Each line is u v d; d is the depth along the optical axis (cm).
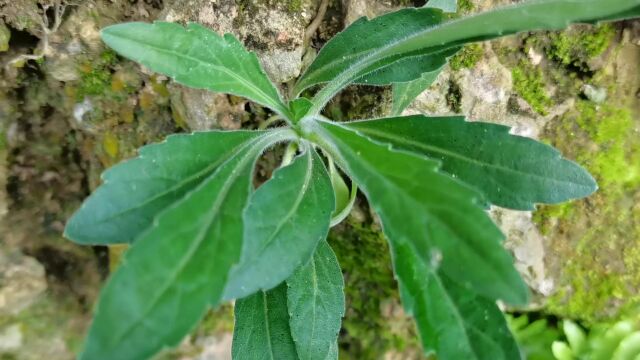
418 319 8
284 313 11
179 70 9
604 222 14
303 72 12
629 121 14
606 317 15
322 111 13
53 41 12
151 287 7
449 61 13
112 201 9
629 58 13
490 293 7
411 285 8
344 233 15
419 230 8
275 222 9
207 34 10
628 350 14
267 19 12
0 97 13
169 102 13
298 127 11
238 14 12
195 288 8
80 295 15
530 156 10
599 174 14
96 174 15
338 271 11
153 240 8
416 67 11
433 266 8
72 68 13
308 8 12
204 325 15
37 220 15
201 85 10
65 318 15
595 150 14
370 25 11
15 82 13
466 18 9
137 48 9
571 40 13
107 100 13
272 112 13
